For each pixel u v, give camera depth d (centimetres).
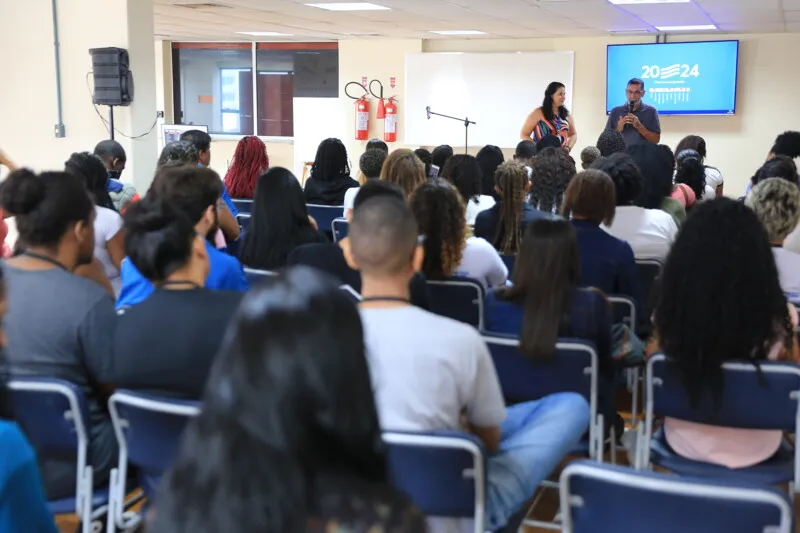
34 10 713
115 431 215
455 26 981
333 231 475
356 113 1188
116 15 693
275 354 67
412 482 169
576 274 244
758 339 208
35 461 119
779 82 1005
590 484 150
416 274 258
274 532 64
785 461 226
